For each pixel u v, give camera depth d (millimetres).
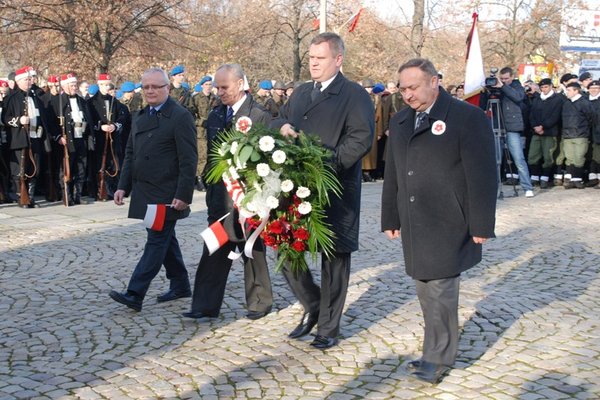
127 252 8141
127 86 13766
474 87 12469
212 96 13453
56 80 11859
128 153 6203
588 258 7879
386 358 4805
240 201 4809
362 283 6754
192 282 6852
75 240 8844
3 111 11438
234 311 5926
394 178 4594
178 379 4430
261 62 35094
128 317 5727
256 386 4324
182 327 5480
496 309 5887
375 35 32781
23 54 28094
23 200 11594
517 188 14516
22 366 4641
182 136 5832
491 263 7621
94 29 24750
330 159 4715
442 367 4387
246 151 4602
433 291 4371
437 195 4281
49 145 11750
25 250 8258
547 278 7004
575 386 4324
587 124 14172
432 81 4254
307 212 4625
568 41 27250
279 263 4828
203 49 30312
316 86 4930
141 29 26031
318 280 6785
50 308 5969
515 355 4852
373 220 10359
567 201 12477
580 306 6027
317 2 31047
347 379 4441
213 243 5266
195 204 11906
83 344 5078
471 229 4250
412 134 4363
